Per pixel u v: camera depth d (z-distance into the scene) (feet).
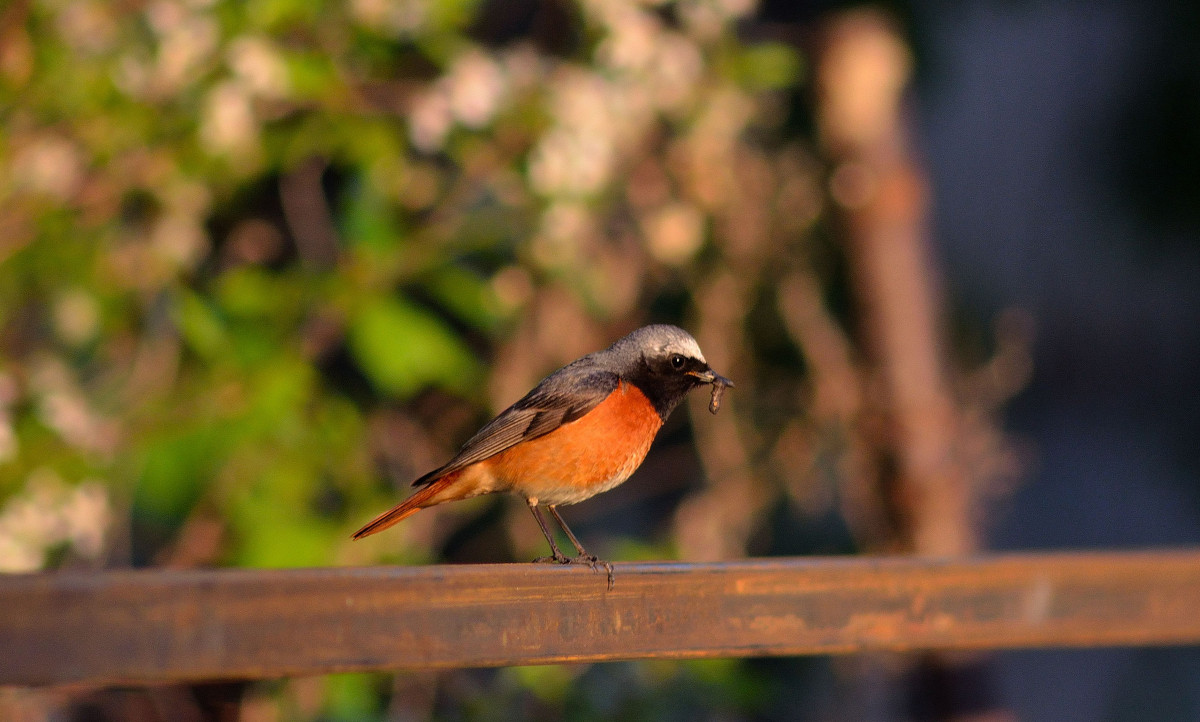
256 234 39.86
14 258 33.30
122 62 32.53
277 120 35.55
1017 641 23.16
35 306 36.32
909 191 45.62
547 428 25.90
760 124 46.60
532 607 18.24
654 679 38.11
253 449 31.58
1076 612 23.82
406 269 33.45
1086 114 78.07
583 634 18.72
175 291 35.14
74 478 31.35
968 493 45.27
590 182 35.58
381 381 32.19
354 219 32.99
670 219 41.16
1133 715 77.15
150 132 33.22
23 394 32.73
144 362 35.06
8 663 13.98
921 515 44.37
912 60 47.73
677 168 41.55
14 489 30.81
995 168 92.73
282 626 15.74
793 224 46.14
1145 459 90.63
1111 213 65.87
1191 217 60.44
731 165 42.98
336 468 34.32
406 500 26.02
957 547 44.65
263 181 39.11
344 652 16.20
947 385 45.88
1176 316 88.33
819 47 46.14
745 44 46.24
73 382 34.27
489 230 35.65
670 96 38.60
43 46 32.71
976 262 78.64
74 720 37.06
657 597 19.54
